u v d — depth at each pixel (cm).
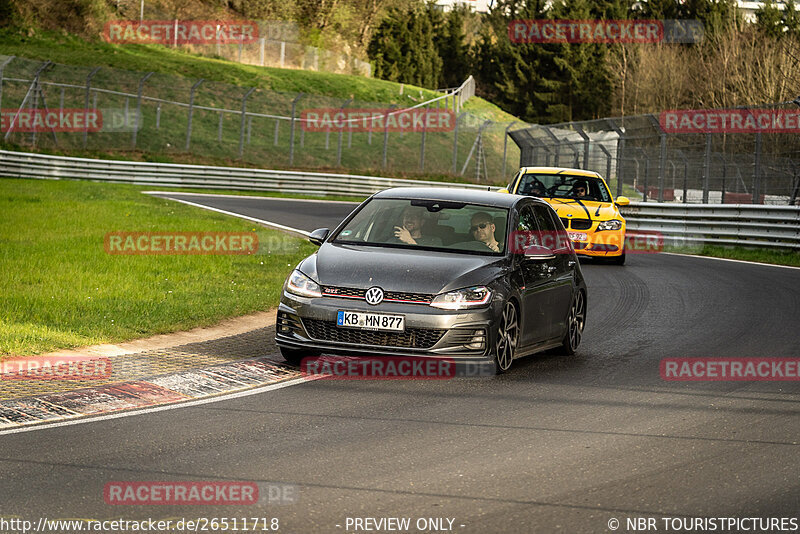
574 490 1449
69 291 3325
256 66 17375
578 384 2273
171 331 2823
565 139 8925
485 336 2238
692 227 6738
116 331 2702
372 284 2236
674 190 9456
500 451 1662
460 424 1850
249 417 1880
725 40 19112
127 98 13125
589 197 5219
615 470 1563
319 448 1662
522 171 5388
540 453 1656
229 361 2397
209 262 4344
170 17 18738
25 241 4678
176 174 10412
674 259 5694
